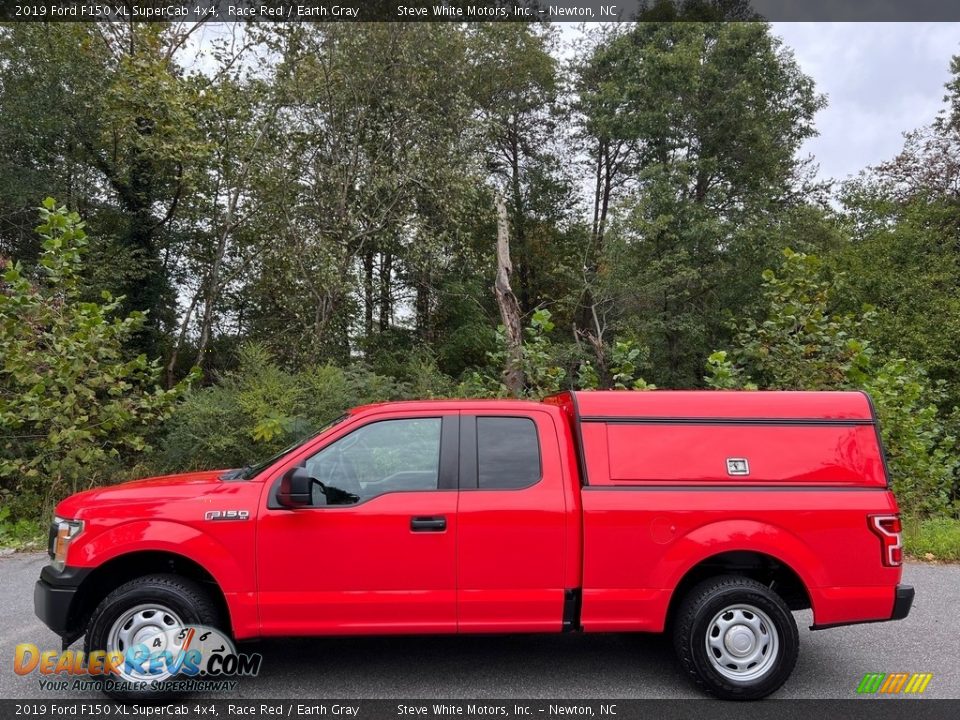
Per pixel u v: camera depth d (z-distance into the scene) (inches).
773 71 1026.7
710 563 181.5
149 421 426.3
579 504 175.3
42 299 383.6
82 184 780.6
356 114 753.6
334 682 183.0
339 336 777.6
